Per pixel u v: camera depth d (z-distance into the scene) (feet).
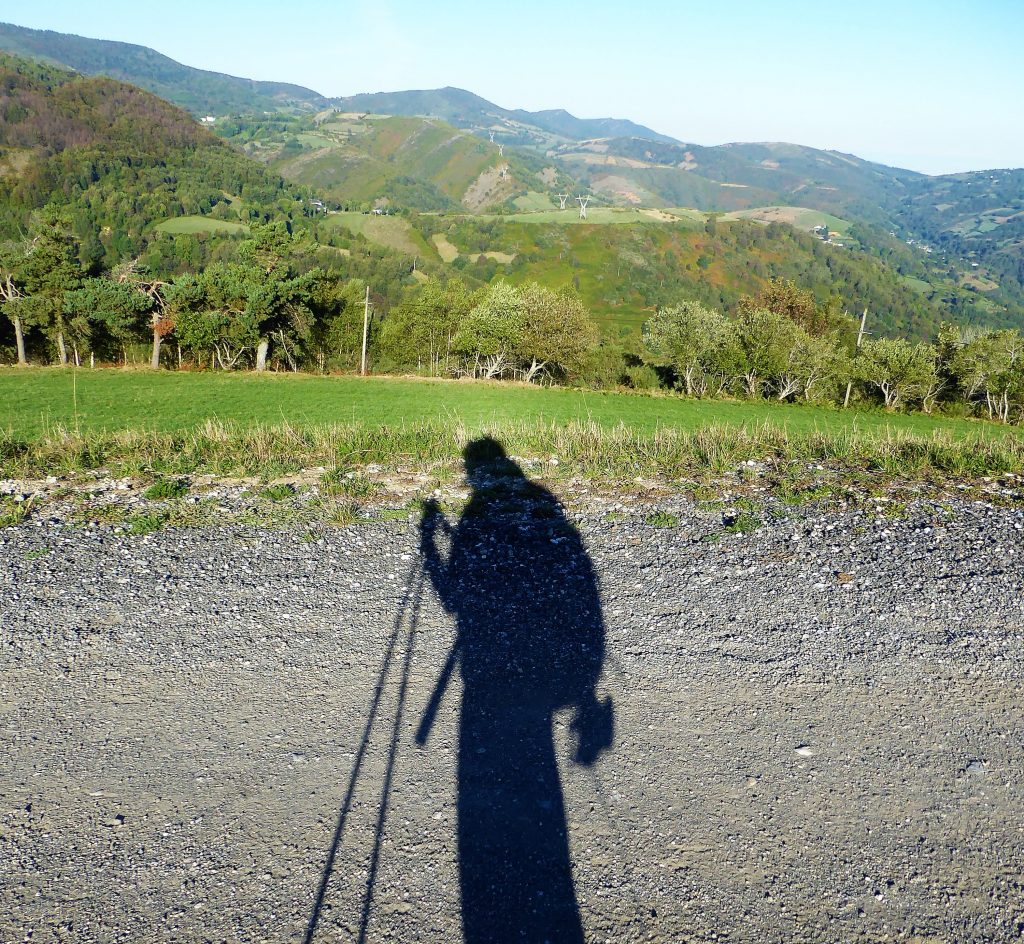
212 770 12.78
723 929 9.96
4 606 18.79
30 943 9.48
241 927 9.84
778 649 17.33
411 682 15.71
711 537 24.99
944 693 15.60
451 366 195.72
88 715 14.28
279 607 19.20
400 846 11.24
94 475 31.86
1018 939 9.86
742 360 158.40
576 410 109.50
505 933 9.84
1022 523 26.61
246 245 181.68
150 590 20.04
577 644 17.49
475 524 26.23
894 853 11.30
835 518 27.20
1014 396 153.28
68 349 184.65
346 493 29.68
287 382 145.38
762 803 12.26
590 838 11.45
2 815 11.60
